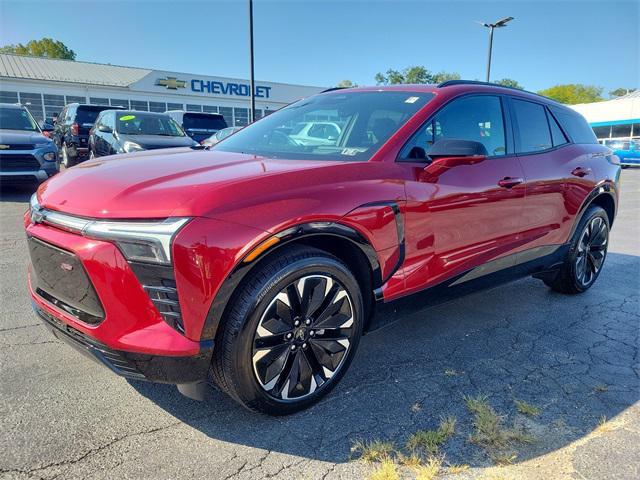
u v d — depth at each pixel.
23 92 29.38
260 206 2.14
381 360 3.09
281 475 2.03
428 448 2.22
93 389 2.61
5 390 2.56
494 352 3.27
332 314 2.48
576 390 2.79
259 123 3.78
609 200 4.64
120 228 2.01
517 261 3.62
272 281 2.19
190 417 2.40
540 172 3.66
